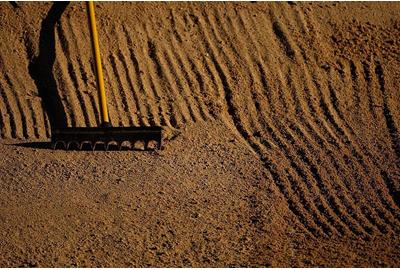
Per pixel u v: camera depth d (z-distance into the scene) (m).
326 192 11.40
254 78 14.15
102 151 12.74
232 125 13.38
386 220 10.70
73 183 11.73
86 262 9.74
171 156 12.47
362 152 12.41
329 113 13.44
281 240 10.28
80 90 13.88
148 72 14.20
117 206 11.09
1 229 10.52
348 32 15.09
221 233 10.45
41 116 13.63
